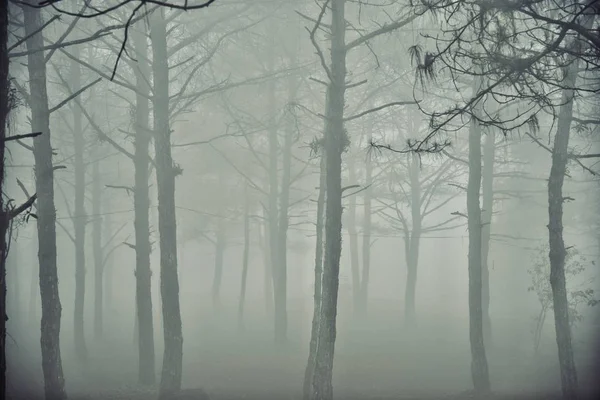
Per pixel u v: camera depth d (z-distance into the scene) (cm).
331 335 1184
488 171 2280
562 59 819
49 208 1202
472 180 1539
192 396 1296
